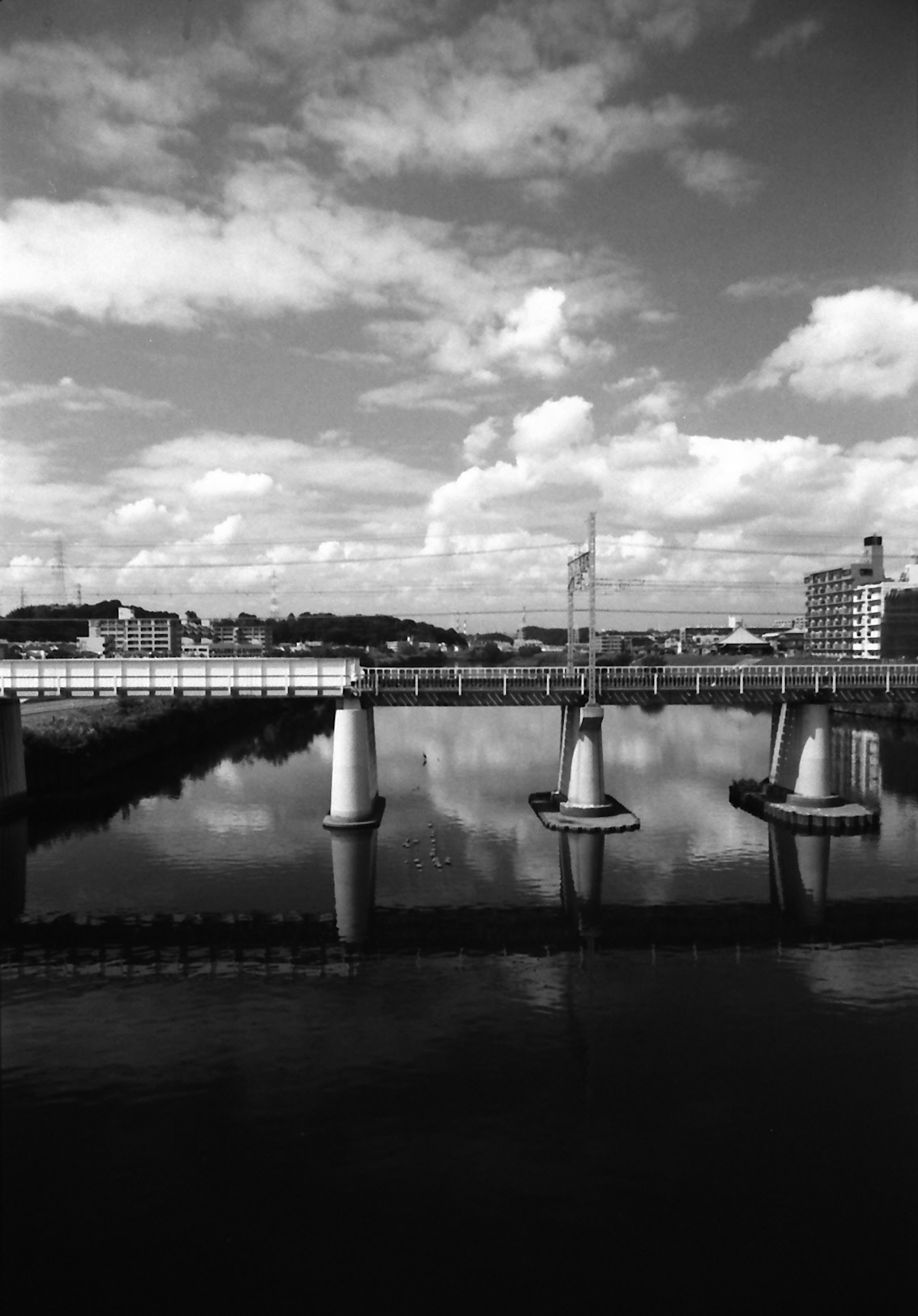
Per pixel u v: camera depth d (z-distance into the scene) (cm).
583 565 7150
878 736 12000
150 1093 2686
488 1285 1888
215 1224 2081
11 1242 2022
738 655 17750
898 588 17675
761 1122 2519
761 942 4112
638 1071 2825
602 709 6738
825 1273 1919
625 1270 1930
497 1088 2717
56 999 3444
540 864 5494
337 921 4416
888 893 4912
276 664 6669
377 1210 2128
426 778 8900
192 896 4831
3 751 6900
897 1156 2348
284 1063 2888
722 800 7700
